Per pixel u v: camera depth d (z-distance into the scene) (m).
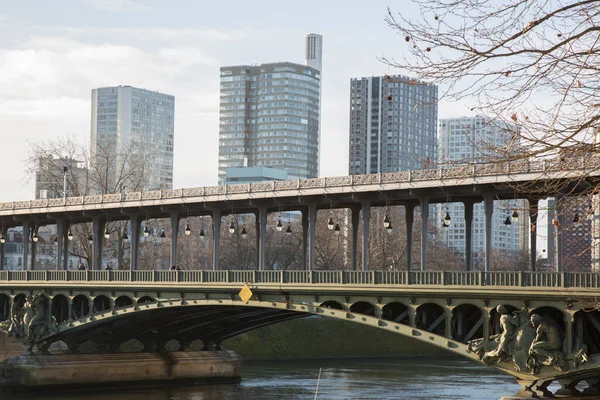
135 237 90.31
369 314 67.50
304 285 67.38
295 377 102.19
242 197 78.69
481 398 81.06
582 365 53.56
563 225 56.59
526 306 55.97
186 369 95.88
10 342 94.81
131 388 92.19
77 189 132.25
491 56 24.03
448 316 59.22
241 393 87.12
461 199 69.06
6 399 83.81
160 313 84.75
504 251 177.50
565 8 23.62
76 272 89.00
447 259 145.38
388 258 124.38
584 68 23.75
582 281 53.59
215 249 81.88
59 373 91.00
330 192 71.69
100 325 90.19
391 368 114.12
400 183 66.88
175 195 84.81
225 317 88.12
